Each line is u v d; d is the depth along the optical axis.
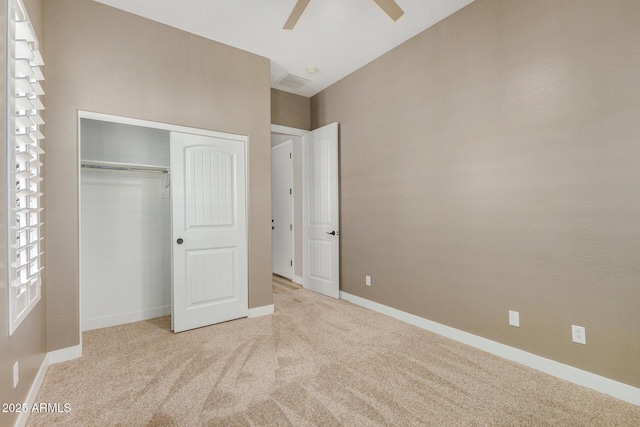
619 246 1.76
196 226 2.85
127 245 3.05
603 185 1.81
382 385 1.90
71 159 2.27
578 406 1.70
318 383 1.92
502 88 2.27
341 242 3.86
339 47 3.11
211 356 2.28
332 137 3.86
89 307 2.84
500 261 2.29
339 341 2.55
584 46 1.88
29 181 1.67
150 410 1.66
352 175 3.68
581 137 1.89
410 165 2.98
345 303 3.65
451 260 2.62
